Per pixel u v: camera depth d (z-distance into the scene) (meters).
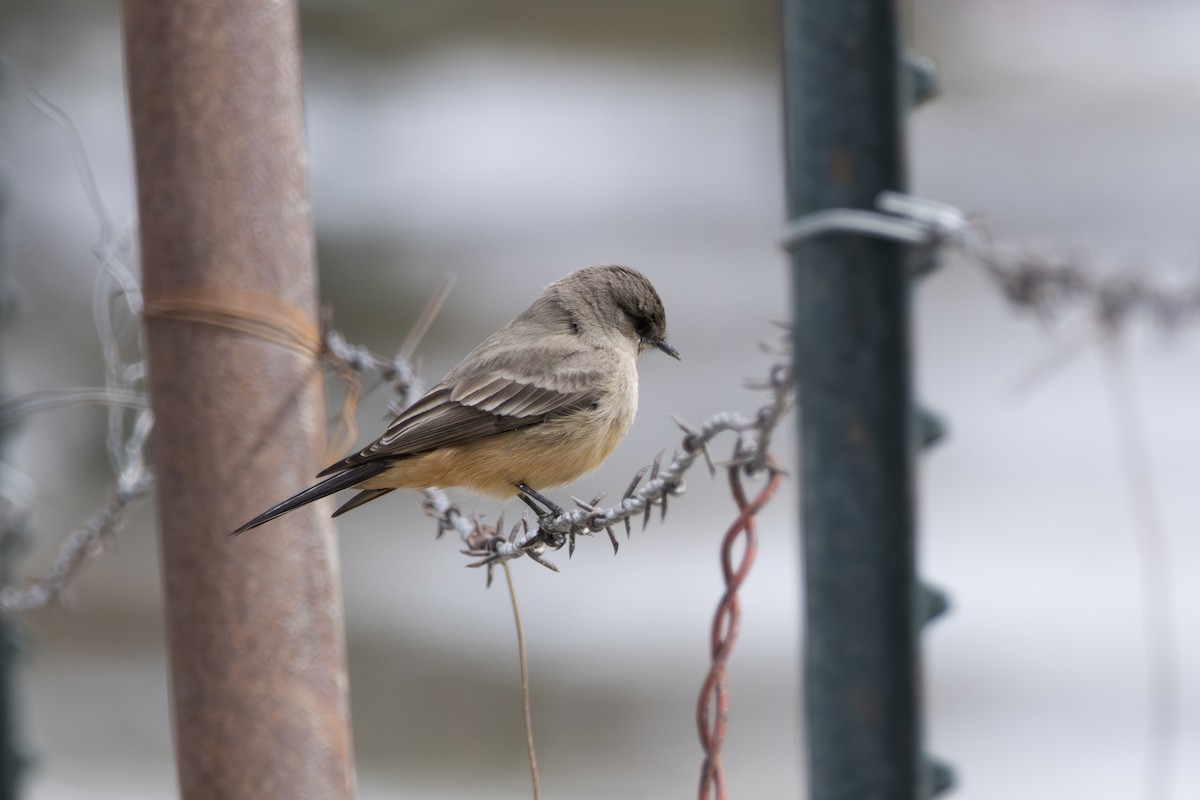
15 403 7.27
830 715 4.17
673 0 31.48
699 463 19.66
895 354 4.14
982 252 4.71
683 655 15.22
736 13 31.52
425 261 25.64
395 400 7.43
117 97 22.77
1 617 7.09
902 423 4.13
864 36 4.13
